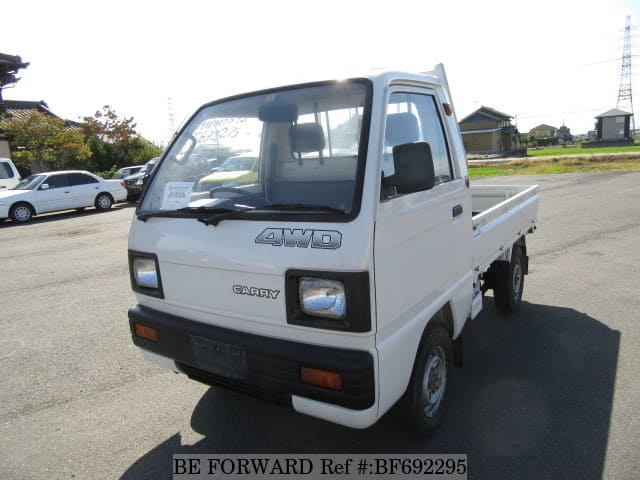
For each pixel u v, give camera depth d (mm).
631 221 10367
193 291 2861
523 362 4238
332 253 2334
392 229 2525
